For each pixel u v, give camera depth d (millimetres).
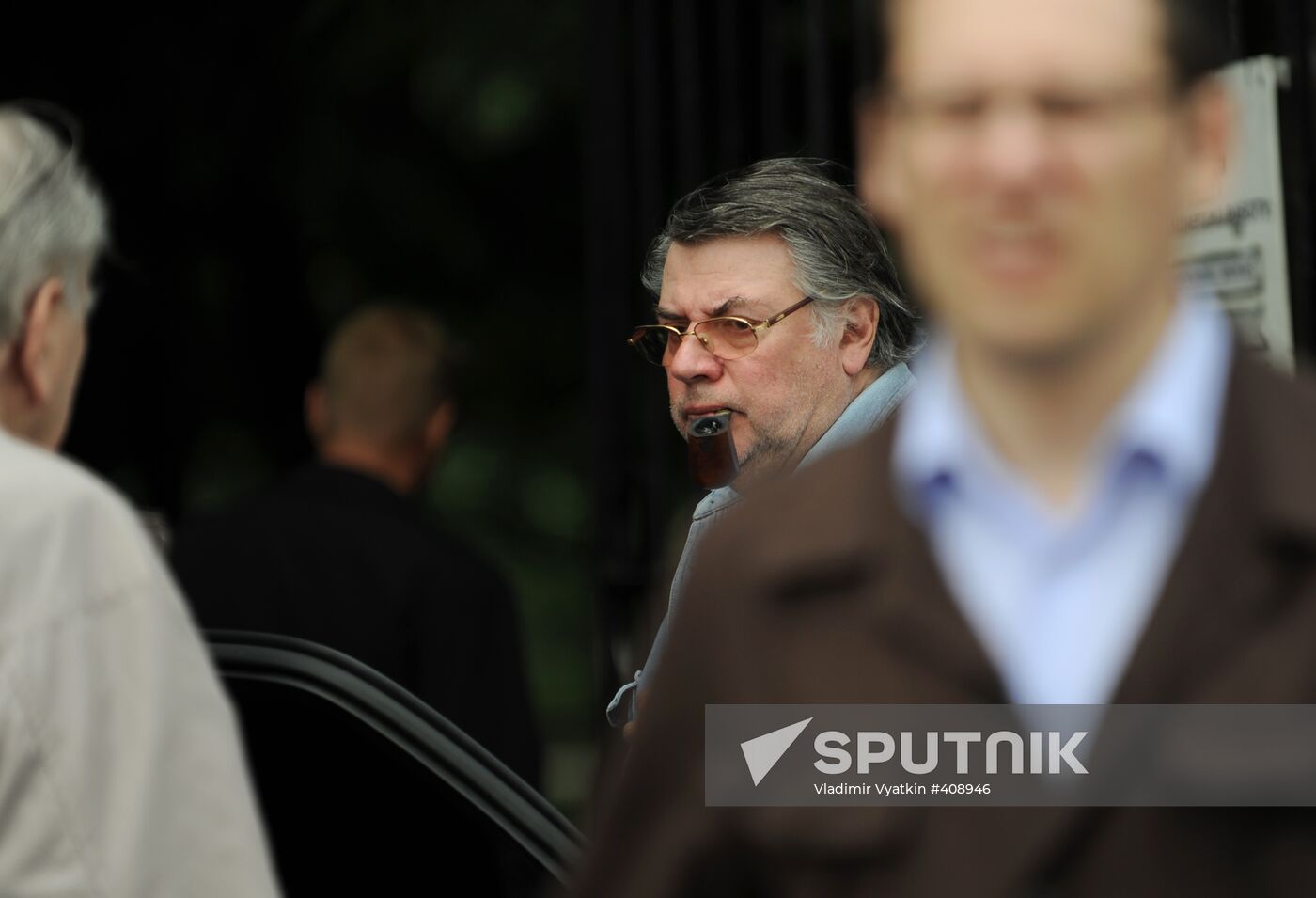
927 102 4219
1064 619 4250
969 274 4199
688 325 10109
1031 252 4133
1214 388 4293
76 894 5930
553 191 31625
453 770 9242
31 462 6438
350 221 29516
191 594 14242
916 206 4297
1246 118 11633
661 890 4648
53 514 6250
